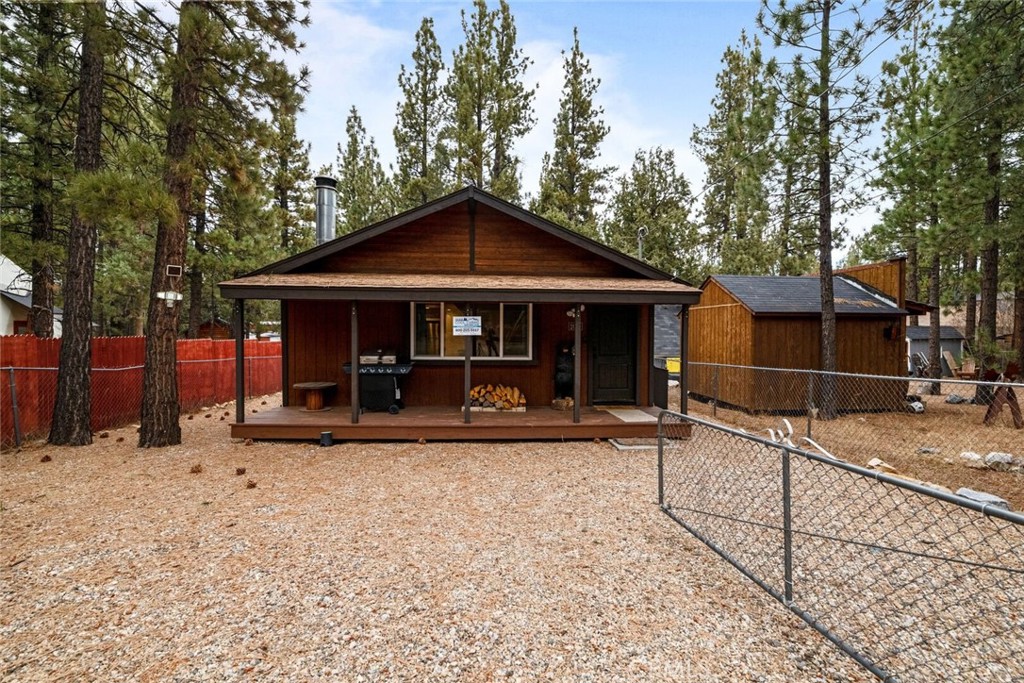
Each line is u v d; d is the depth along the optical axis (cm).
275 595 291
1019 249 986
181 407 986
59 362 705
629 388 876
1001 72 790
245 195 776
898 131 1160
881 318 1060
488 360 848
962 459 633
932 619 263
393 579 311
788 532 276
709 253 2400
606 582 307
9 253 841
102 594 293
